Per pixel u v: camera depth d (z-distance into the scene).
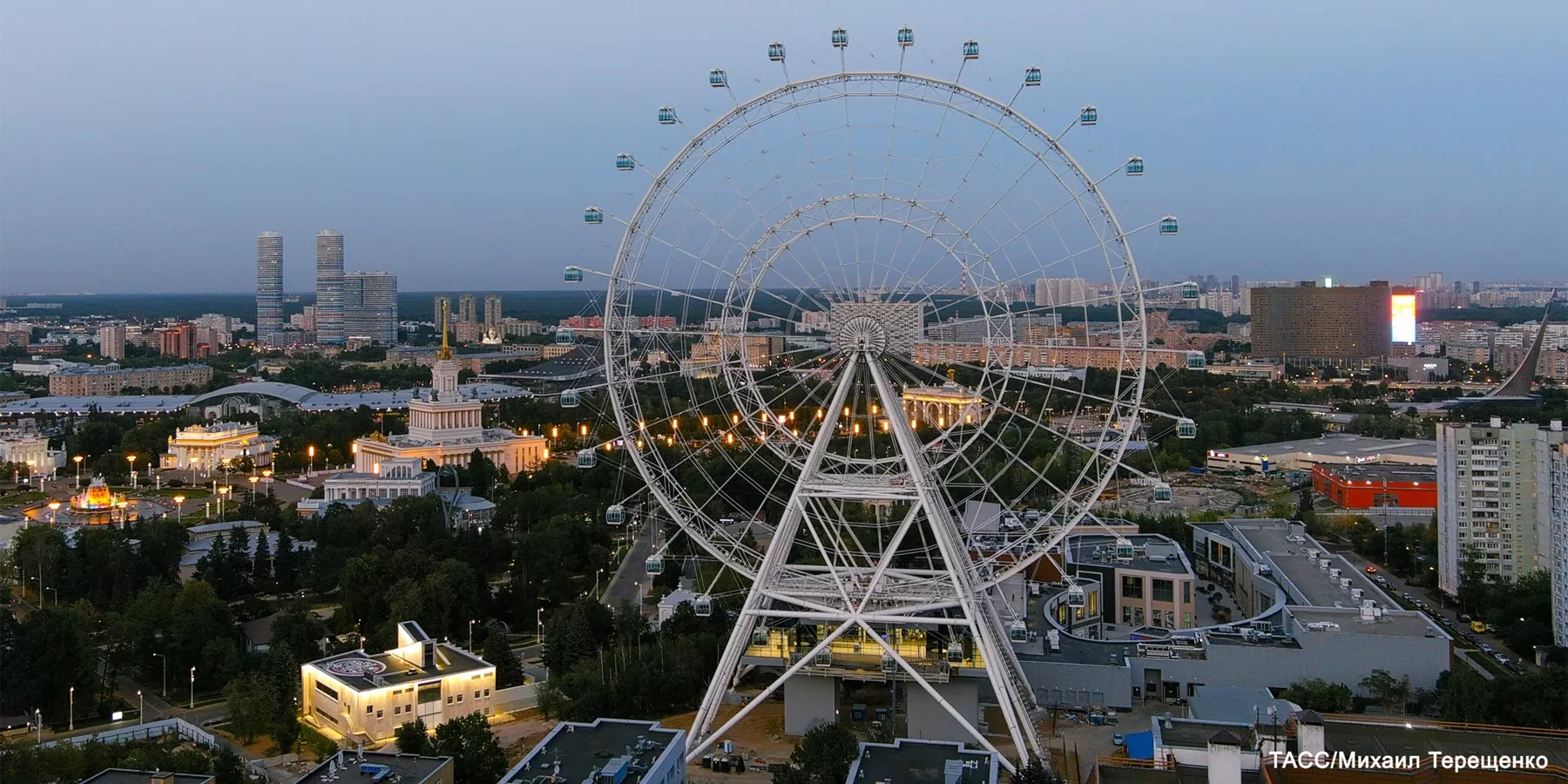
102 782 178.25
